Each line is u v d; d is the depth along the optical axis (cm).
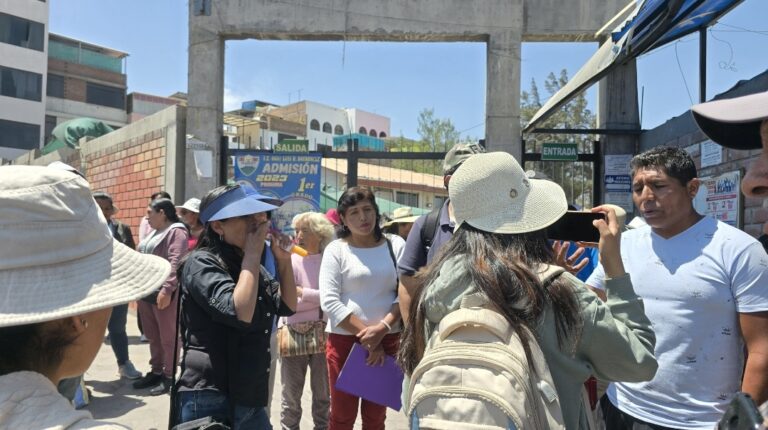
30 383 87
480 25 692
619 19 636
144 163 810
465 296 128
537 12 698
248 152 726
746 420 67
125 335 519
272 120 3044
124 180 879
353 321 304
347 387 293
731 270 183
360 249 324
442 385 116
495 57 691
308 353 345
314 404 360
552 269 132
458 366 117
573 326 127
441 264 142
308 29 702
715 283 184
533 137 828
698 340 186
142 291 98
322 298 314
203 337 219
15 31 4034
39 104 4156
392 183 1059
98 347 104
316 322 349
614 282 145
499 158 146
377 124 5222
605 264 148
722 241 188
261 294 235
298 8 702
